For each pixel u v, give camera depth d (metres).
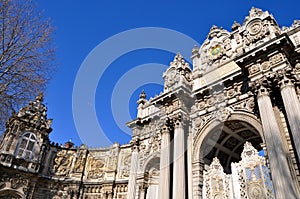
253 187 18.33
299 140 14.35
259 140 23.75
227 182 19.91
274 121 16.09
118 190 30.47
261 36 19.53
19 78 12.84
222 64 23.36
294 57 18.50
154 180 24.97
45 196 32.12
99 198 31.17
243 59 19.20
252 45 19.72
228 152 24.77
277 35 18.92
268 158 15.22
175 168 20.50
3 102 12.86
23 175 31.16
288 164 14.84
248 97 20.08
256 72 18.45
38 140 34.09
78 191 32.31
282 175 13.93
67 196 32.03
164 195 19.95
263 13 20.64
